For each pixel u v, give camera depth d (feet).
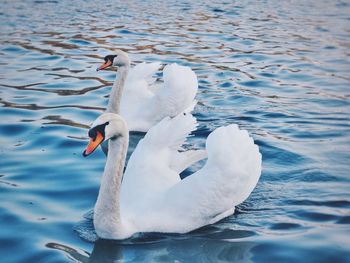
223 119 38.73
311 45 61.82
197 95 44.01
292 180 29.68
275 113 39.99
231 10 81.71
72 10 78.59
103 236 24.26
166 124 28.66
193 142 34.76
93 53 56.59
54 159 31.99
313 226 25.14
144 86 39.37
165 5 84.64
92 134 23.52
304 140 34.96
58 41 61.11
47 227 24.93
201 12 79.77
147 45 60.23
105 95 43.73
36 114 39.01
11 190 28.14
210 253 23.32
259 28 70.08
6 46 58.44
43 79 47.52
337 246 23.41
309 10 82.28
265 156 32.53
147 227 24.88
